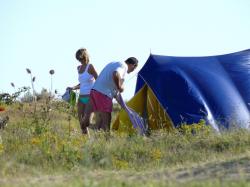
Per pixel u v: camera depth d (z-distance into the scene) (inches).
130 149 1651.1
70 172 1407.5
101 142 1702.8
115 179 1182.9
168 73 2285.9
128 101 2316.7
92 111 1904.5
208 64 2400.3
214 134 1833.2
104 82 1895.9
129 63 1932.8
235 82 2351.1
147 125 2084.2
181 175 1294.3
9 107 2471.7
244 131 1849.2
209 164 1409.9
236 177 1224.8
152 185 1122.7
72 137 1766.7
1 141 1702.8
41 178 1306.6
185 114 2191.2
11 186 1148.5
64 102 2369.6
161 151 1662.2
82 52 1959.9
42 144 1640.0
